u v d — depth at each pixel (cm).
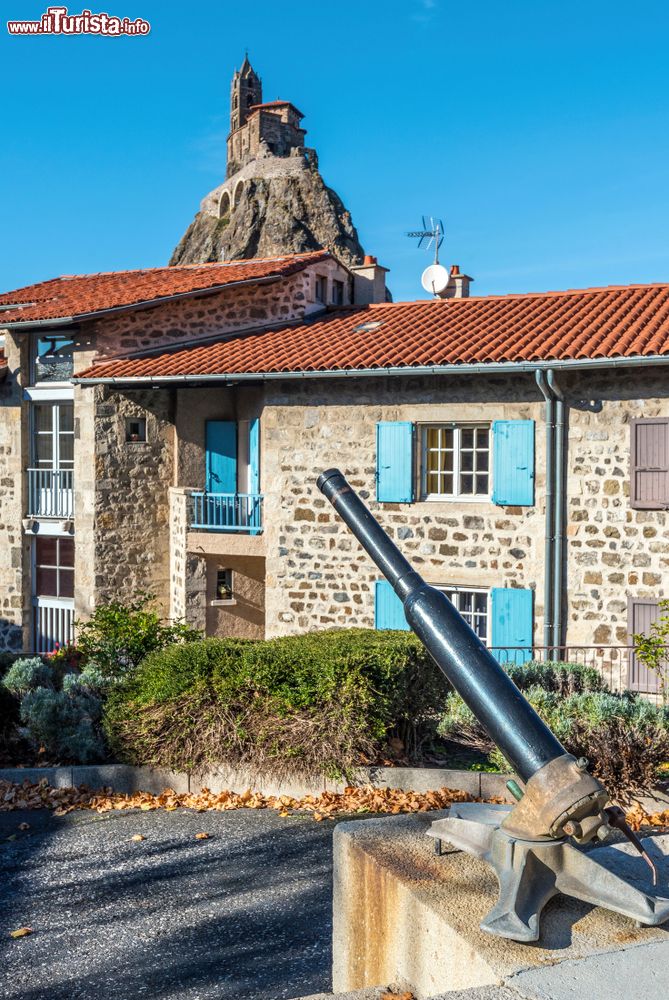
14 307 1848
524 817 329
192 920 570
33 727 883
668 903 320
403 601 376
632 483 1273
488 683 340
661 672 1243
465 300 1730
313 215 10256
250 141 10738
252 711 799
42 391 1778
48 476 1803
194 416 1727
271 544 1527
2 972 517
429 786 779
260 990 489
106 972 513
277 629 1523
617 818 328
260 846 680
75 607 1694
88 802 788
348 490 413
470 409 1376
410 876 357
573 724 779
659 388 1261
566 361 1248
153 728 812
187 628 1086
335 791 783
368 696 783
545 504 1323
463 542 1386
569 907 330
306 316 1847
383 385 1434
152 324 1700
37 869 655
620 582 1289
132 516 1689
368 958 379
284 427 1509
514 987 281
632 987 281
